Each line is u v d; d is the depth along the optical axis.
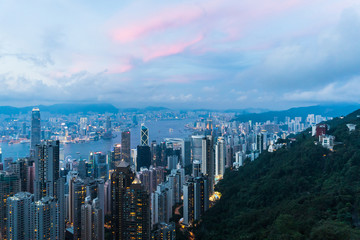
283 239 154.50
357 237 130.25
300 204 199.75
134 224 192.75
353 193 184.88
